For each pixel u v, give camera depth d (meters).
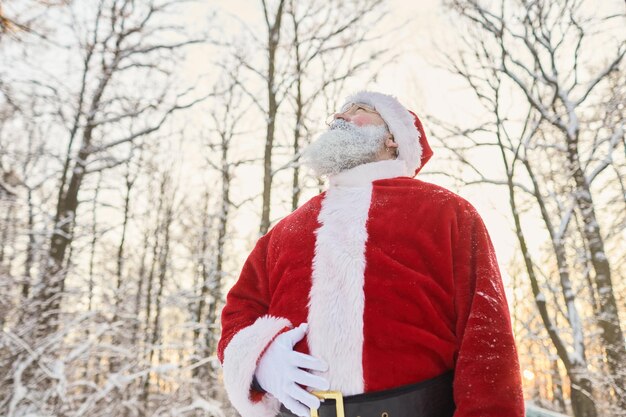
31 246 8.11
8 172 8.00
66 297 8.19
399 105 1.47
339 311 1.10
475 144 12.03
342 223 1.24
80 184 10.22
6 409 5.70
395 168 1.38
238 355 1.19
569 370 10.18
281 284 1.27
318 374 1.08
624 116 10.75
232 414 9.09
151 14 10.76
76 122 10.03
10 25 4.87
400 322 1.08
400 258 1.15
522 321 13.12
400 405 1.02
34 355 5.84
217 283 14.19
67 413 5.89
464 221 1.21
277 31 10.80
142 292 14.24
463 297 1.12
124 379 6.67
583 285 12.12
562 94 11.34
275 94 10.77
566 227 11.19
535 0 11.66
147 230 17.67
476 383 0.96
